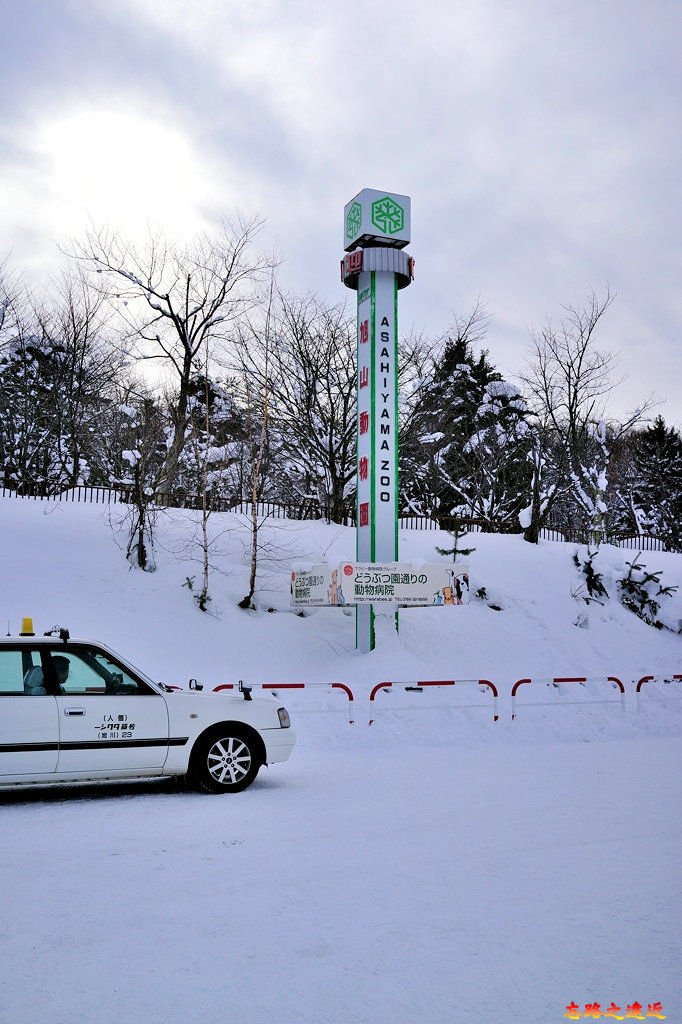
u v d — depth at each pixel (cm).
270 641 2517
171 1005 445
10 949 523
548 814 920
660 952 518
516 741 1616
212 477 3750
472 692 2055
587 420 4641
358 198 2586
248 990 464
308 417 3725
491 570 3388
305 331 3800
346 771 1227
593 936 545
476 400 5281
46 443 4212
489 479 4684
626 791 1063
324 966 497
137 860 729
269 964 500
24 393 4175
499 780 1147
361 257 2550
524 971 489
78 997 454
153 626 2412
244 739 1054
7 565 2503
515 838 811
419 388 3884
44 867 707
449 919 579
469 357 5262
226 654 2388
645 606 3456
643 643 3181
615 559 3562
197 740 1035
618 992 461
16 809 950
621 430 5022
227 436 3878
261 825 866
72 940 539
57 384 4203
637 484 6469
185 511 3147
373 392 2534
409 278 2597
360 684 2105
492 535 3775
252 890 645
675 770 1243
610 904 611
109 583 2559
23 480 3234
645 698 2142
